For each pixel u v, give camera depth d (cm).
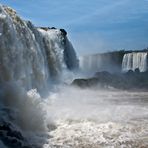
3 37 2069
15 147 1245
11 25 2225
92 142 1367
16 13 2788
